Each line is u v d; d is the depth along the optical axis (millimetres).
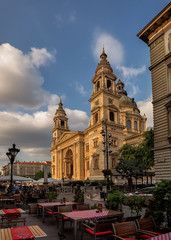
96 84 73062
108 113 66625
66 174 86812
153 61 28047
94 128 68562
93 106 71750
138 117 93750
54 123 104438
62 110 104625
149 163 38500
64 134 87938
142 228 8781
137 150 46156
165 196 11258
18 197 24156
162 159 24672
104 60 75250
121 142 66875
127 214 16688
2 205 22562
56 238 11008
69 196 38500
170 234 6547
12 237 7242
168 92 25172
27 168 189000
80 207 13328
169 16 26312
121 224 8242
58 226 13477
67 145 85188
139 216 10016
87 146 73500
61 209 12922
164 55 26484
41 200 17828
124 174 50094
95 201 29578
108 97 68750
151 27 28188
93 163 65812
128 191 35812
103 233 9180
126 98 97000
